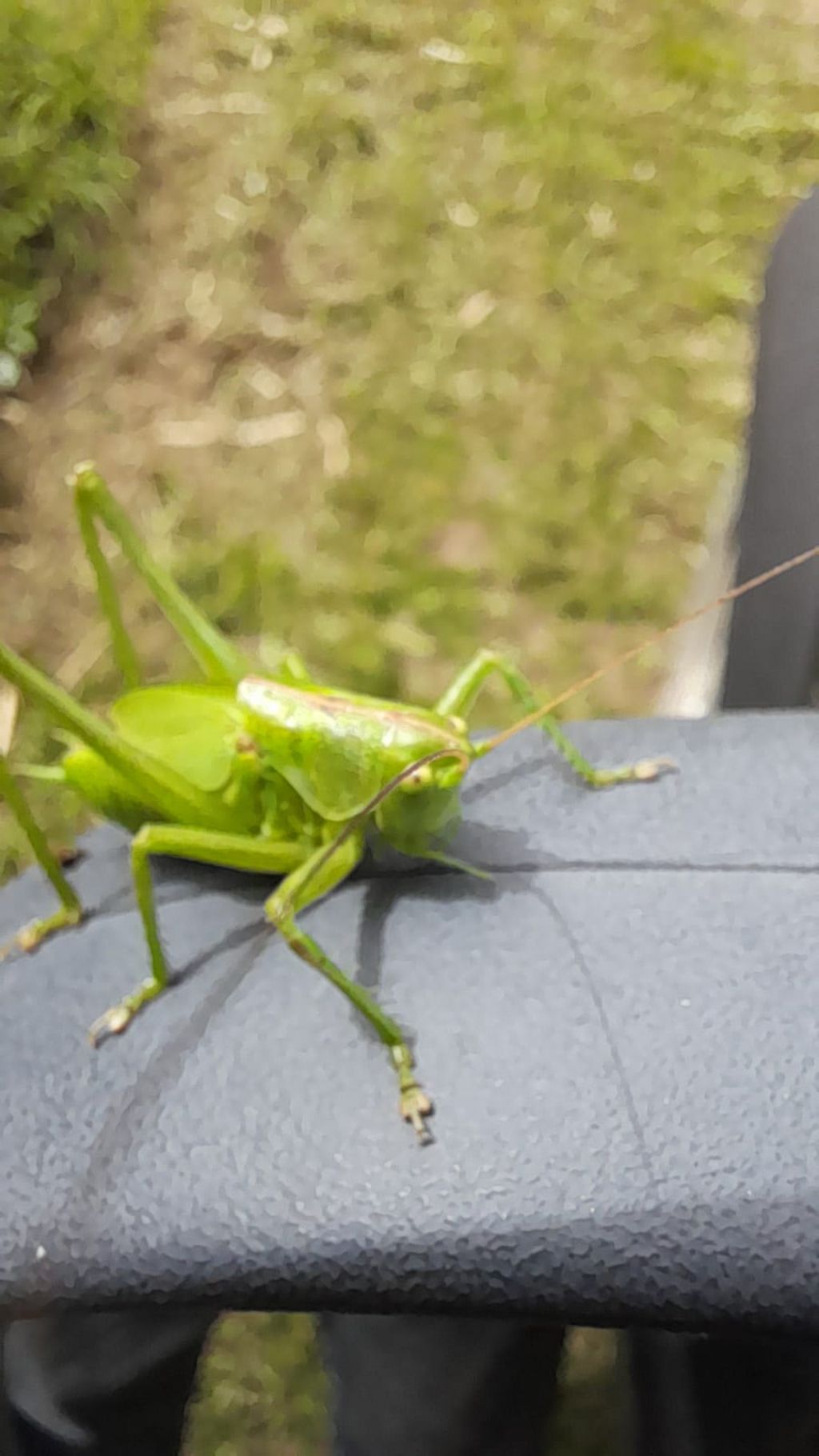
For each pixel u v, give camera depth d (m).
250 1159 0.06
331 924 0.06
